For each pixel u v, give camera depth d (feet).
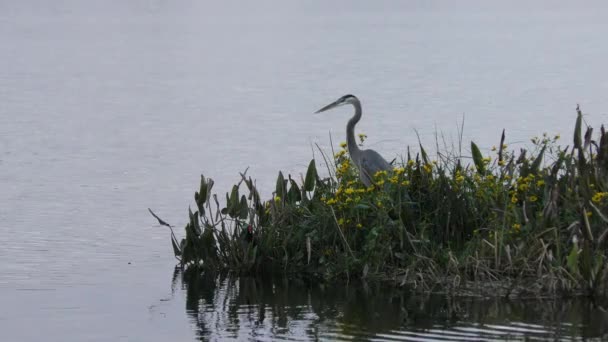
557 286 38.58
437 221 41.91
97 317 37.93
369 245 41.42
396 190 42.32
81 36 246.68
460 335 34.63
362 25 296.10
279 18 347.15
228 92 130.41
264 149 82.48
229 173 71.56
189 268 45.55
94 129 96.32
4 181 68.85
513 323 35.70
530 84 131.34
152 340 34.96
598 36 232.94
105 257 47.70
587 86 127.24
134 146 85.40
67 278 43.75
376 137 86.58
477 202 42.45
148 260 47.14
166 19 336.90
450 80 138.92
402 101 113.80
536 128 89.66
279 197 44.80
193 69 166.81
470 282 39.81
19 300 40.24
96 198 62.90
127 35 253.65
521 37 233.96
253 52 200.54
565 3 463.42
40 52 198.49
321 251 43.21
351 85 134.92
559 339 33.94
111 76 154.71
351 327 35.88
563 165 44.78
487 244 40.24
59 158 79.20
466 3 473.26
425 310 37.60
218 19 341.41
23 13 360.69
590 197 40.34
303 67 165.68
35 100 121.29
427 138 84.89
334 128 93.91
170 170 73.26
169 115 107.14
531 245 40.01
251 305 39.17
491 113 101.35
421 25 292.81
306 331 35.63
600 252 38.83
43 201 61.87
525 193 42.24
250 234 44.80
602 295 38.27
